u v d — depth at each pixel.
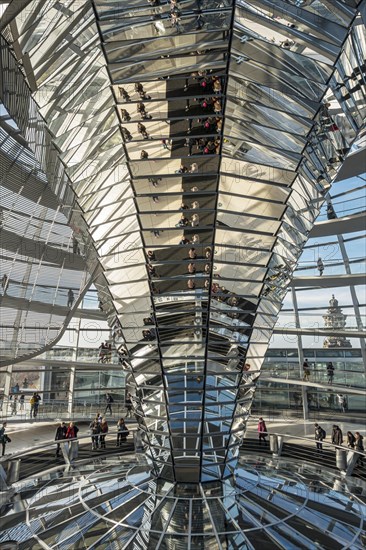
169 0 8.03
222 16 8.11
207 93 9.06
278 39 8.73
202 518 9.73
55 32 9.00
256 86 9.16
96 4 7.93
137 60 8.70
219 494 10.78
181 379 11.30
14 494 12.04
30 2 8.30
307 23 8.73
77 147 10.62
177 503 10.35
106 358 28.80
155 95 9.20
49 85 10.11
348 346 28.72
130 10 8.07
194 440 11.34
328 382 25.84
